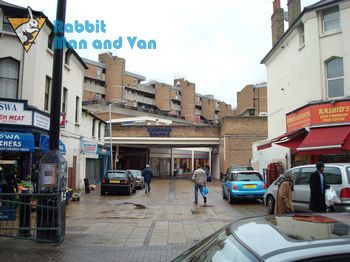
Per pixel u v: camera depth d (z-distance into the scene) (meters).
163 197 21.98
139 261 7.23
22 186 15.36
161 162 60.75
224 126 43.16
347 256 2.02
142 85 93.88
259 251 2.24
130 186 23.67
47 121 18.92
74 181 25.23
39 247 8.28
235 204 17.91
